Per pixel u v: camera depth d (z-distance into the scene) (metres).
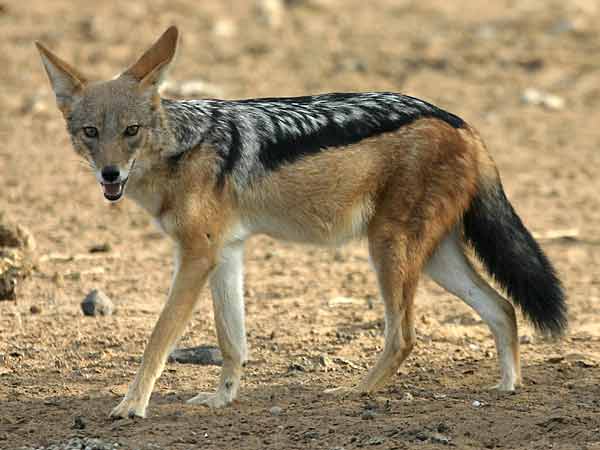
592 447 9.72
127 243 18.36
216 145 11.42
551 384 11.98
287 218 11.94
